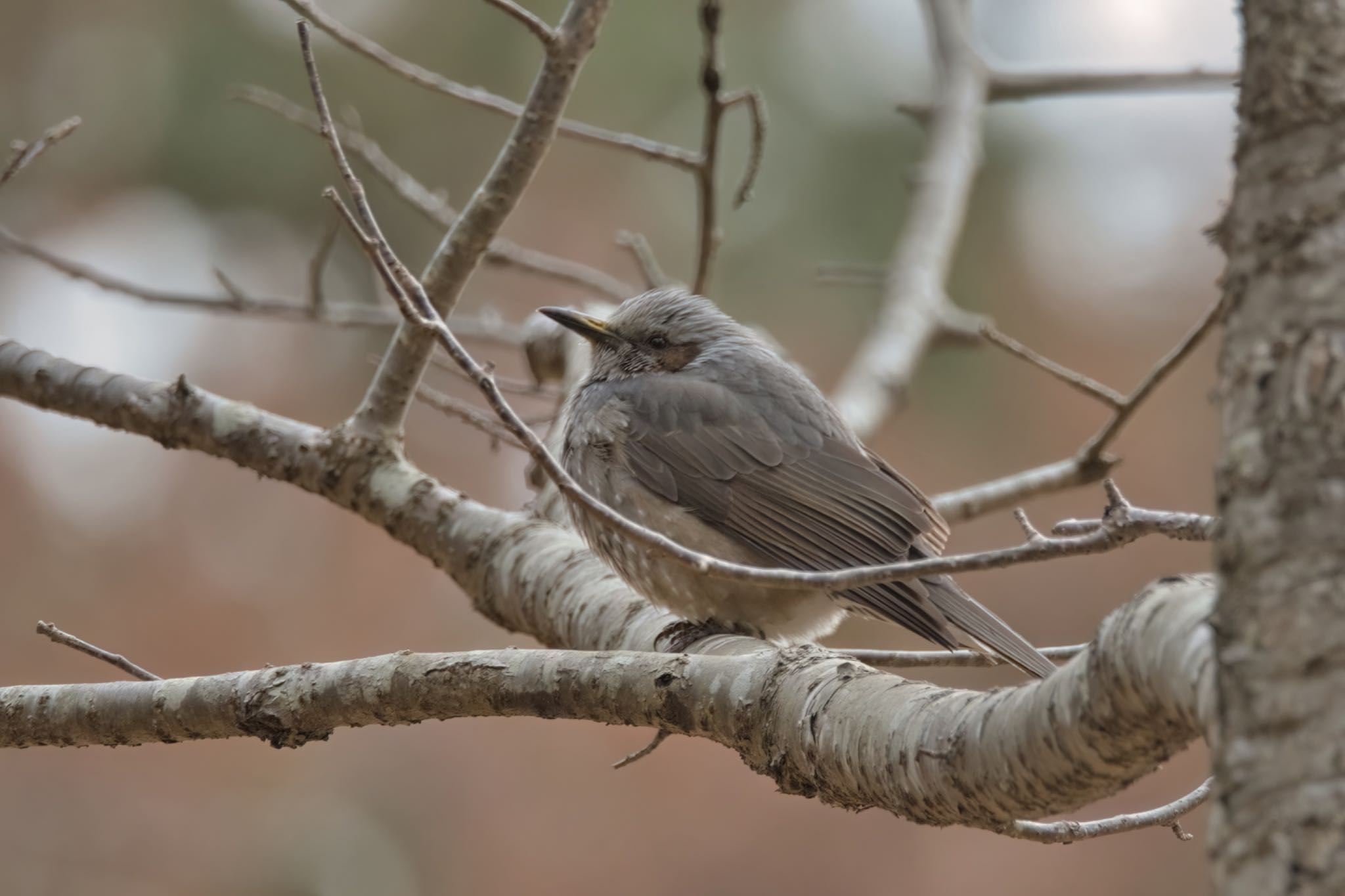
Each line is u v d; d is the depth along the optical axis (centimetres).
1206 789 610
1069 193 1608
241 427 877
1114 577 1466
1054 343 1552
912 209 1371
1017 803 462
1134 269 1577
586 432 970
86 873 1257
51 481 1420
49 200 1575
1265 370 328
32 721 657
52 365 886
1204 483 1490
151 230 1589
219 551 1412
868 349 1264
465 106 1580
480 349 1526
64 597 1370
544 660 618
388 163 1134
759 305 1563
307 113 1205
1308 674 311
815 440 949
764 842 1270
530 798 1301
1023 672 763
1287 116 334
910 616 805
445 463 1481
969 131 1386
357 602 1400
